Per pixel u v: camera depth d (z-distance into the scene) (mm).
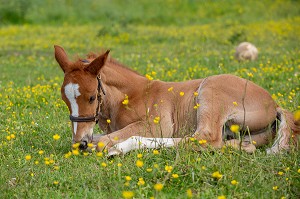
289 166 9359
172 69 18938
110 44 26953
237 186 8555
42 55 25016
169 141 10477
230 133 11016
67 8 38344
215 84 10883
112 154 10227
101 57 10227
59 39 28875
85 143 10242
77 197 8516
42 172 9594
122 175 9266
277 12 35656
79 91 10141
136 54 23453
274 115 10961
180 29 31406
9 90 16234
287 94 15000
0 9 37219
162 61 21359
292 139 10289
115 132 10938
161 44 26234
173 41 26984
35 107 14797
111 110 11422
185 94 11344
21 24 36531
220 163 9266
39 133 11984
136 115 11234
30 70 21109
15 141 11352
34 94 15539
